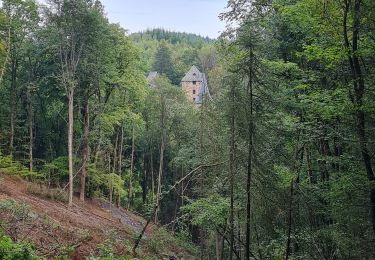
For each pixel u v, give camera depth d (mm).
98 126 40562
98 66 35531
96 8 34594
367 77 14703
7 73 39688
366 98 14336
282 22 20359
